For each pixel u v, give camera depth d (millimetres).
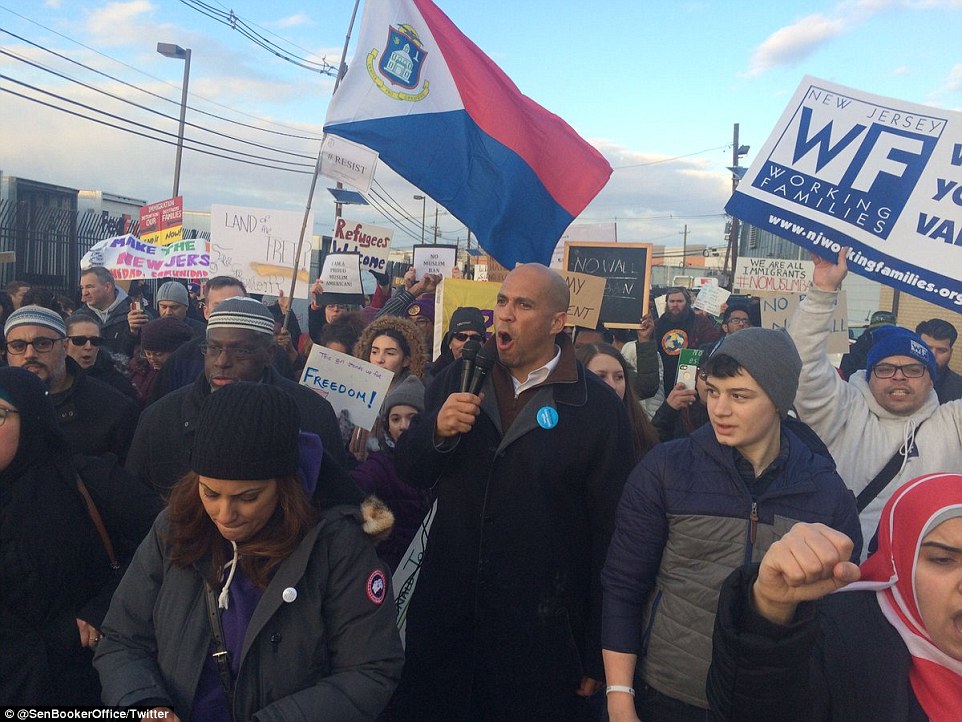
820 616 1672
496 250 4828
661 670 2207
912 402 3189
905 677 1569
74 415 3514
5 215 15008
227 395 1870
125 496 2559
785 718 1420
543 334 2703
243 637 1900
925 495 1546
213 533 1953
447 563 2760
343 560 1966
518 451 2682
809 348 3309
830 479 2164
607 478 2688
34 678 2322
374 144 4711
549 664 2658
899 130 3424
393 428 3637
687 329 9031
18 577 2357
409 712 2760
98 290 6934
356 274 7648
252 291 7328
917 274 3320
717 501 2172
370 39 4730
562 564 2682
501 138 4793
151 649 2012
